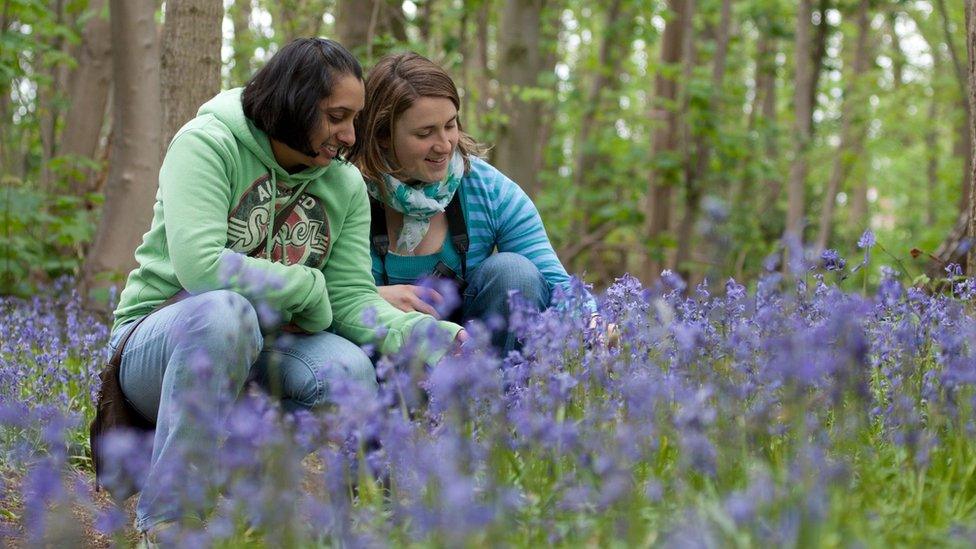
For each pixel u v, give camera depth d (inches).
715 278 99.7
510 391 115.8
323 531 95.7
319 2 401.1
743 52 706.2
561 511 93.1
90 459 148.3
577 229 613.0
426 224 143.9
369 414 97.0
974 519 91.7
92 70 372.8
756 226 581.3
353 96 118.9
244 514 96.6
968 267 167.0
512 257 143.7
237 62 433.1
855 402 100.7
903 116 753.0
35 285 307.7
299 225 127.6
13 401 133.0
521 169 405.4
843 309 100.0
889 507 93.7
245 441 90.4
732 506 76.9
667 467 102.9
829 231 644.1
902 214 1069.8
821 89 667.4
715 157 577.0
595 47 666.2
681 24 577.6
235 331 109.9
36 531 94.6
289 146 120.8
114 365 119.4
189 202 117.0
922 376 114.6
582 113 564.4
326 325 125.4
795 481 87.1
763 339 112.0
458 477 82.3
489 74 492.4
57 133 433.7
